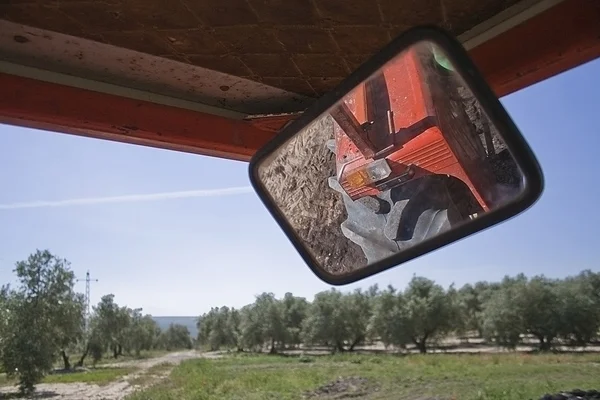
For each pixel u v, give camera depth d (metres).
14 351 40.12
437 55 1.31
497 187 1.27
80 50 2.43
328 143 1.85
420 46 1.30
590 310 54.06
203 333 126.12
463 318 66.25
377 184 1.70
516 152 1.16
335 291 72.94
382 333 63.66
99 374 54.47
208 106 2.89
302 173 1.93
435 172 1.50
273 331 79.50
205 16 2.23
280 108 2.96
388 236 1.65
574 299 54.81
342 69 2.64
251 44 2.44
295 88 2.83
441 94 1.41
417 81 1.44
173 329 149.50
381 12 2.17
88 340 73.50
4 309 42.12
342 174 1.82
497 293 61.38
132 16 2.21
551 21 2.04
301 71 2.67
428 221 1.52
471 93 1.30
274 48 2.47
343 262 1.80
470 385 25.81
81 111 2.54
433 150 1.48
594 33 1.95
